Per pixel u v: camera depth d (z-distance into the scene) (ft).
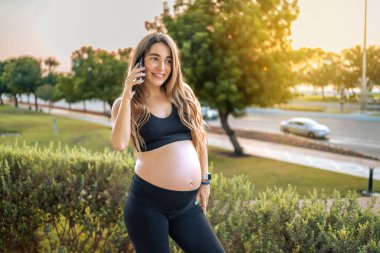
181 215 6.60
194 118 6.85
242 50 54.49
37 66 201.16
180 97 6.72
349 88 96.89
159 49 6.41
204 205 7.40
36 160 11.33
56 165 10.92
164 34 6.62
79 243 10.94
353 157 56.65
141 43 6.55
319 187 37.73
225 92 57.16
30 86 202.49
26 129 104.99
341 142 69.15
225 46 56.59
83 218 10.48
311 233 7.23
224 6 58.39
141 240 6.48
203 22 57.57
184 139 6.70
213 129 100.42
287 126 80.69
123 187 10.09
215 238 6.68
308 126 76.48
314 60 69.21
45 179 10.69
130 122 6.41
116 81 89.61
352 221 7.30
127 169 10.56
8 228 11.02
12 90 206.59
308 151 63.93
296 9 60.18
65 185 10.49
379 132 77.56
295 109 142.41
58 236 10.77
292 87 60.85
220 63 55.42
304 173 45.70
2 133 94.02
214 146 73.15
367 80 89.10
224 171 50.47
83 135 79.66
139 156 6.62
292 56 60.03
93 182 10.44
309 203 8.07
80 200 10.42
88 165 10.59
